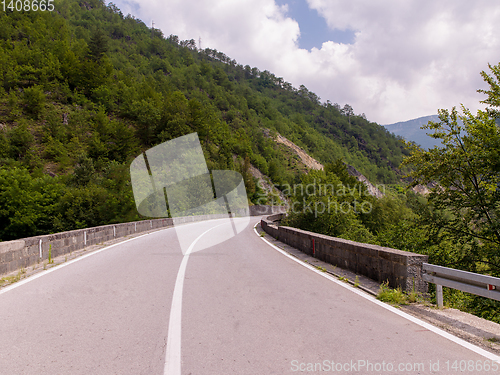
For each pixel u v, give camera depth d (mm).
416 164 13266
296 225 25641
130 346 2936
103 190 34875
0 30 112875
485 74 11523
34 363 2561
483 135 11078
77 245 10023
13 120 73750
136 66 175500
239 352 2838
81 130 71188
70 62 98312
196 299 4625
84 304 4309
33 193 37250
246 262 8164
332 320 3801
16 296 4699
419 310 4309
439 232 13500
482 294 3818
